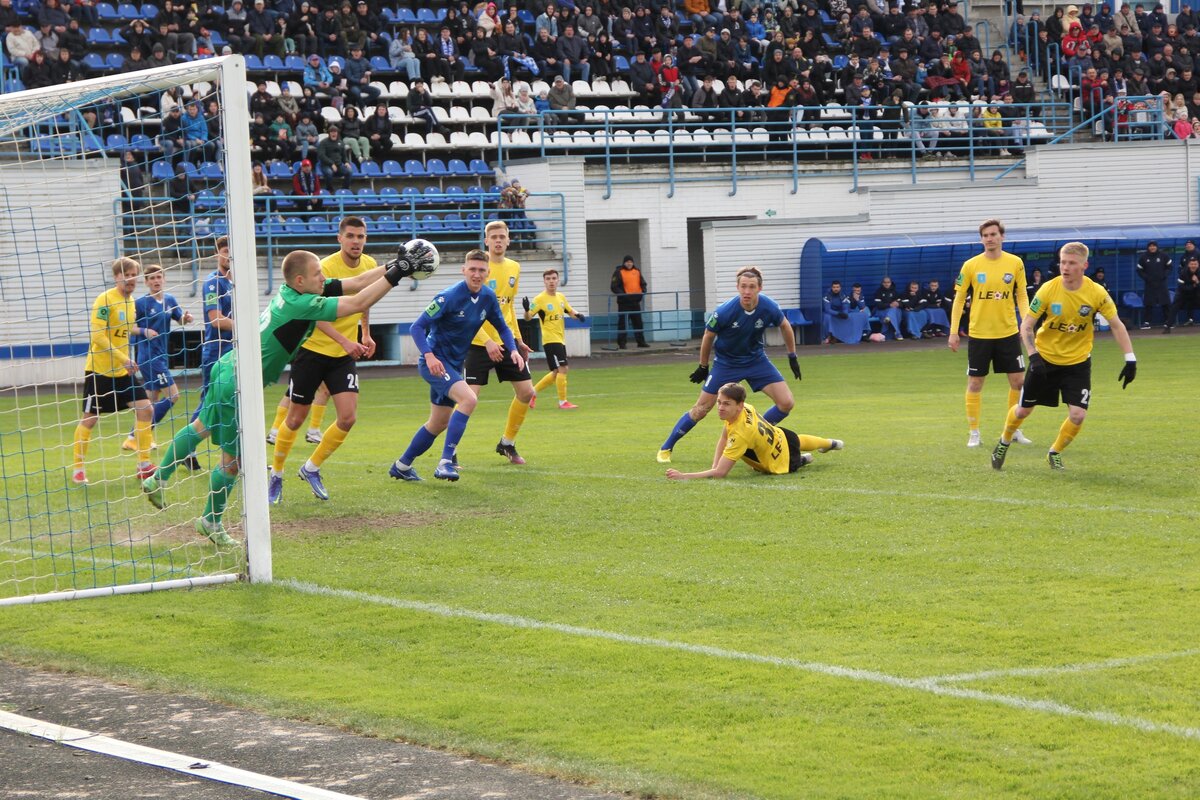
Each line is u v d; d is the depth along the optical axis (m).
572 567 12.45
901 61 55.62
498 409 29.06
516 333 21.45
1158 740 7.55
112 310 18.27
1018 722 7.88
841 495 16.05
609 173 50.09
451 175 49.34
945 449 19.97
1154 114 58.12
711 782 7.03
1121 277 52.31
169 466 14.59
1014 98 56.62
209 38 47.09
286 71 49.00
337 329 16.12
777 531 13.95
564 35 53.66
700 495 16.31
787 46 55.56
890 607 10.71
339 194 44.72
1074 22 59.50
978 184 53.56
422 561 12.90
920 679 8.76
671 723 8.01
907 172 54.53
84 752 7.73
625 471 18.55
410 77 50.66
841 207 53.62
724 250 50.97
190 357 19.19
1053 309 16.89
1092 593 11.05
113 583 12.18
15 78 43.72
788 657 9.35
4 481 18.61
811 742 7.62
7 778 7.32
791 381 33.28
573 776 7.19
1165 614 10.31
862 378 33.84
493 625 10.39
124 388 18.47
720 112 53.56
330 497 16.69
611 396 31.75
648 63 53.91
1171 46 61.44
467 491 17.00
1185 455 18.78
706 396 19.17
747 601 11.02
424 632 10.26
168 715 8.36
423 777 7.21
